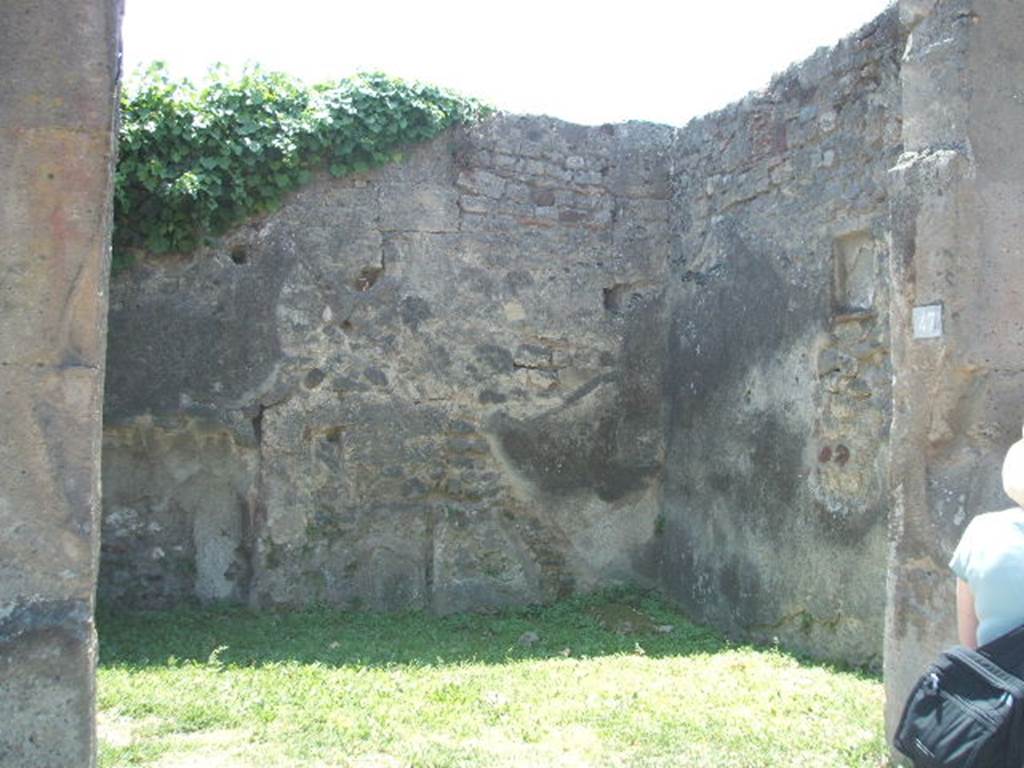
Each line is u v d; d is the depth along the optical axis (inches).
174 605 249.0
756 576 233.6
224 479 253.4
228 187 247.1
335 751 145.3
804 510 217.6
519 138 272.7
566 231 275.9
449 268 266.2
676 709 168.1
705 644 231.0
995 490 125.1
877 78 199.5
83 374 105.7
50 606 104.3
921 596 131.7
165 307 246.4
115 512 245.9
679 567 268.8
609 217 279.1
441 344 265.1
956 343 127.1
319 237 257.1
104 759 139.6
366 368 259.6
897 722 135.1
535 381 271.9
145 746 144.7
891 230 137.2
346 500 257.3
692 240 269.6
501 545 267.9
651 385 281.3
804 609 216.2
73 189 105.7
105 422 241.9
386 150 260.7
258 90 249.8
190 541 251.3
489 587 265.6
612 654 216.7
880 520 194.5
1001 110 130.2
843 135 209.0
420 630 237.8
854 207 204.2
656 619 257.8
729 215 251.4
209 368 248.4
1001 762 87.0
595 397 276.8
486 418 267.7
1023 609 93.1
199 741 149.3
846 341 206.2
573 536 273.9
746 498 239.3
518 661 206.4
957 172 127.6
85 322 106.0
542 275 273.6
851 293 208.7
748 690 181.6
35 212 104.7
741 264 245.1
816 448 214.2
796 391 221.8
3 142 104.0
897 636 135.5
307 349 255.1
